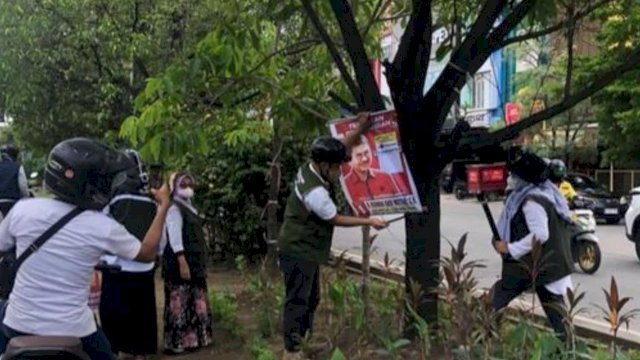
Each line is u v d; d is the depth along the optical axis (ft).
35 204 12.73
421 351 17.66
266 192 39.40
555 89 70.23
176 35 40.06
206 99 21.98
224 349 22.62
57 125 46.52
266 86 23.20
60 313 12.58
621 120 79.15
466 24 23.80
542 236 18.33
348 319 20.68
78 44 41.09
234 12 23.86
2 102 48.21
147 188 19.76
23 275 12.59
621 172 107.04
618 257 50.70
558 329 18.26
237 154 38.42
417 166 19.89
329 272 24.91
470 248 54.90
